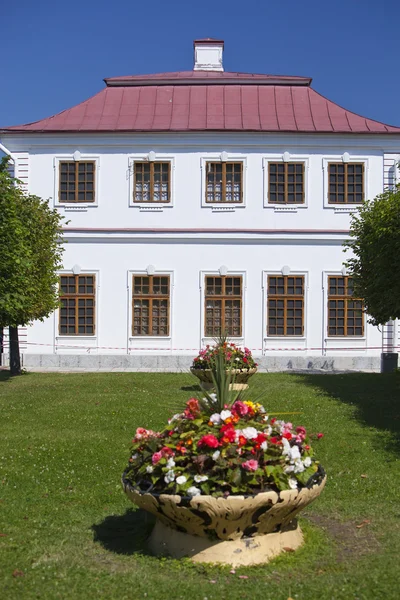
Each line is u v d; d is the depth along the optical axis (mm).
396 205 15414
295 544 6246
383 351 25859
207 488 5648
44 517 7473
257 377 20109
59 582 5535
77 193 26016
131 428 12430
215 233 25906
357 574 5629
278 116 26859
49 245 21250
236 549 5871
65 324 25859
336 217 26016
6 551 6273
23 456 10188
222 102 27578
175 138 25984
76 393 16891
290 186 26109
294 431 6688
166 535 6184
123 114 27016
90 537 6766
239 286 25922
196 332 25844
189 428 6176
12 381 19766
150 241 25922
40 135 25969
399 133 25922
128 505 7961
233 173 26094
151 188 26000
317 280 25938
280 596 5191
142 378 19969
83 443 11094
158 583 5484
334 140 26031
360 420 12891
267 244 25984
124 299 25859
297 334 25922
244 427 6059
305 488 5879
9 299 17297
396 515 7430
